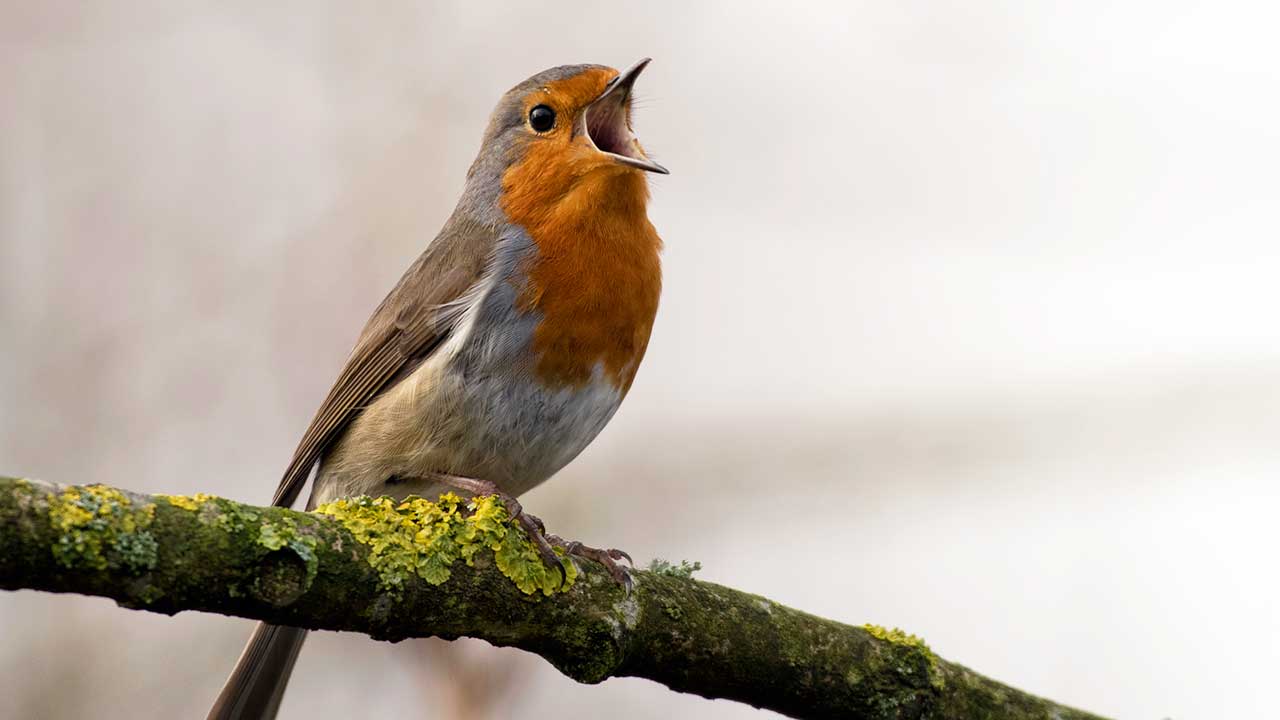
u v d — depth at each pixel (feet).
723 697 24.91
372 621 20.81
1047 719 26.45
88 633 38.91
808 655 24.88
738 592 25.18
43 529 17.35
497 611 22.12
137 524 18.16
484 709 37.65
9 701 37.99
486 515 22.35
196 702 38.55
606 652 23.13
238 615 19.53
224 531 19.04
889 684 25.40
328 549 20.20
